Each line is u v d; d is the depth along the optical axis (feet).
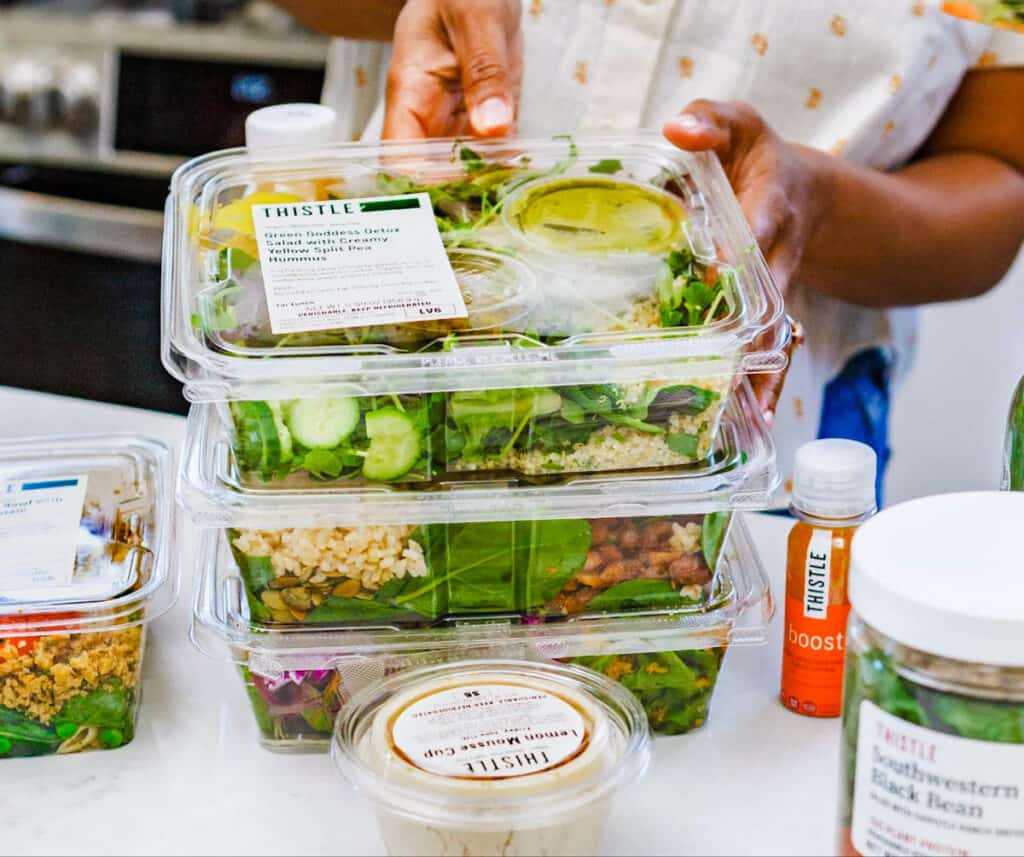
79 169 7.63
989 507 2.02
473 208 2.74
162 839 2.31
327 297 2.44
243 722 2.65
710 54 4.02
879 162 4.33
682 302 2.48
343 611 2.46
